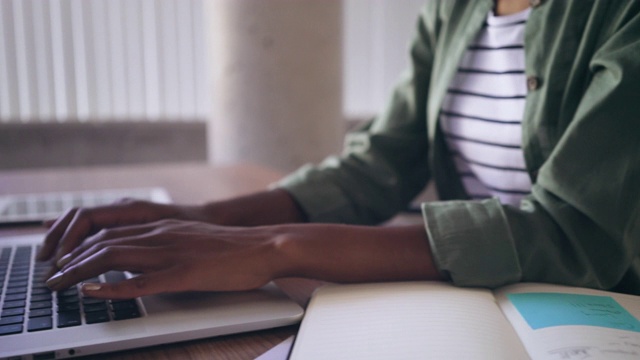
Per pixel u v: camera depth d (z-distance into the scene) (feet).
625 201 2.01
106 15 9.30
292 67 8.42
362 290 1.96
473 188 3.29
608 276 2.05
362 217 3.16
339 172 3.16
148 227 2.12
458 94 3.16
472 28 3.02
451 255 2.02
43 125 9.19
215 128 8.93
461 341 1.53
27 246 2.68
